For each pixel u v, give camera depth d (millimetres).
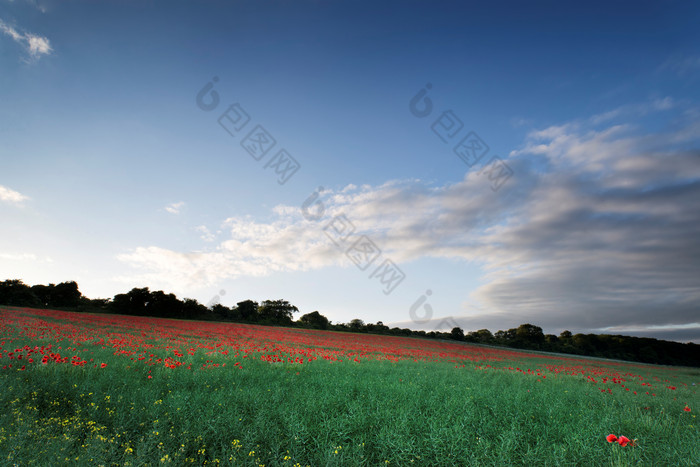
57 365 9609
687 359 81312
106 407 6887
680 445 5855
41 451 4906
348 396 8250
